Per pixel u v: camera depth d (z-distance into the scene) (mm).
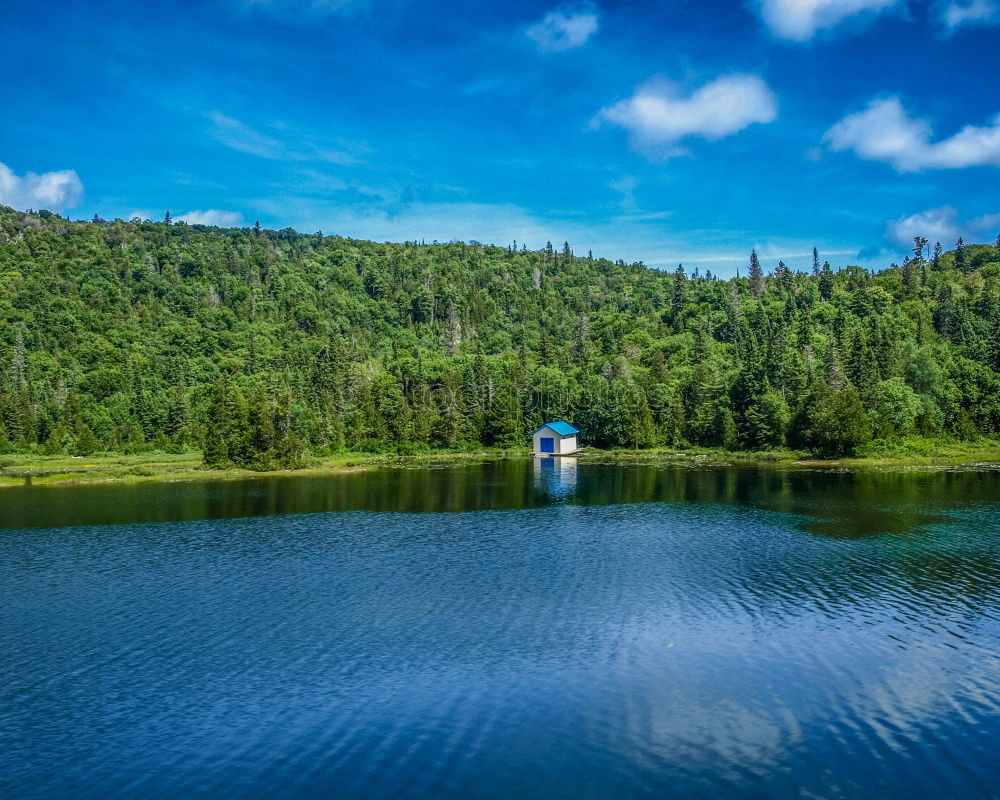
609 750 23266
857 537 52469
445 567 45531
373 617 36031
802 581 41344
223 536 55844
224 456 109125
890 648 31156
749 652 30984
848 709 25719
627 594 39375
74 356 194625
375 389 170000
